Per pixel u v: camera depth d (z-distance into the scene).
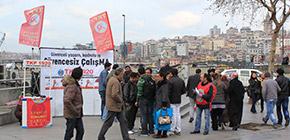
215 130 12.20
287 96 13.15
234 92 12.13
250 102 21.84
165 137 10.70
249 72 33.59
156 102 10.72
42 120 12.11
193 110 13.93
